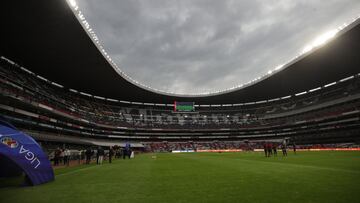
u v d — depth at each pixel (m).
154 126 82.19
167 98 84.56
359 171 10.62
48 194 7.02
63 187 8.20
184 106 83.25
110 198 6.40
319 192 6.34
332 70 61.16
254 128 82.19
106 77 60.69
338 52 50.84
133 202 5.89
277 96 85.25
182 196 6.43
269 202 5.49
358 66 58.84
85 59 49.06
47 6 31.72
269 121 82.69
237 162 19.27
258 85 72.25
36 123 42.97
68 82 62.62
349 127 59.09
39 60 48.34
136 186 8.23
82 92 71.88
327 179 8.53
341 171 10.76
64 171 14.59
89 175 11.96
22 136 9.13
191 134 83.19
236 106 94.75
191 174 11.53
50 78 58.84
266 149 28.44
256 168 13.60
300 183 7.87
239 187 7.50
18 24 35.34
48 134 42.03
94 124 64.00
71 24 36.19
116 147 36.22
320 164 14.84
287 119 77.88
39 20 34.62
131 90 73.69
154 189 7.57
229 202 5.62
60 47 43.38
